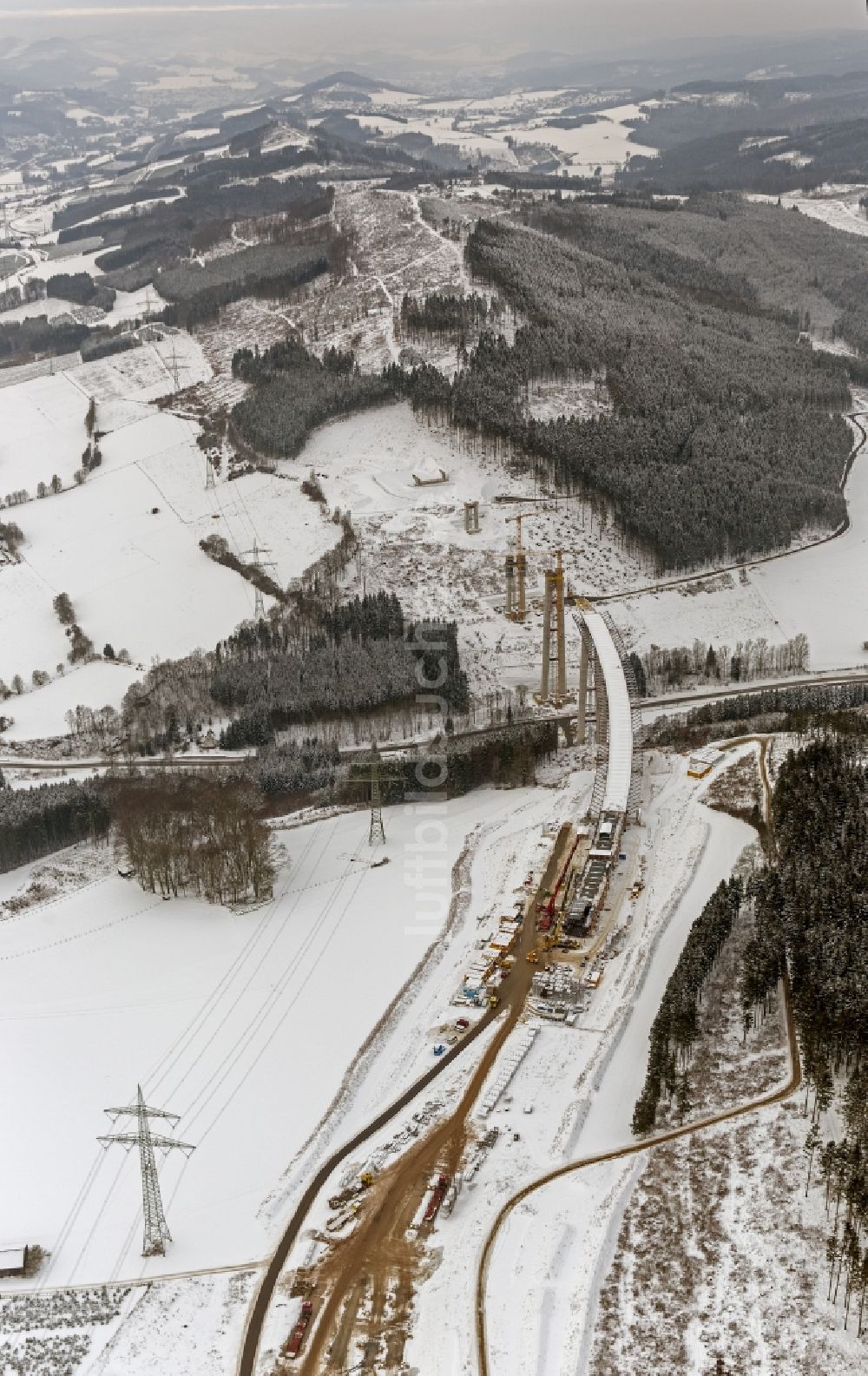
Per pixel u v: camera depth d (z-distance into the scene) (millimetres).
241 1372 160250
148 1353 164250
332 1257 176375
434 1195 184625
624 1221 174750
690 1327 157125
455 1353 157125
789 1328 154625
